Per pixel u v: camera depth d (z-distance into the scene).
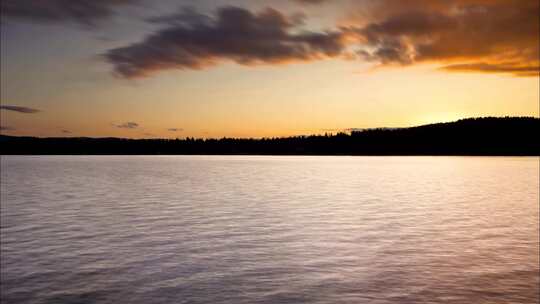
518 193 52.22
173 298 15.38
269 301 14.97
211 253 21.23
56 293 15.94
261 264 19.25
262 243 23.36
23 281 17.20
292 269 18.45
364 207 38.59
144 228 28.08
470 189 57.97
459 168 125.94
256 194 51.50
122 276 17.75
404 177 85.62
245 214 34.25
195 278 17.44
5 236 25.47
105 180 78.06
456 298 15.09
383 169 122.12
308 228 27.77
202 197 48.09
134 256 20.77
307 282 16.78
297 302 14.86
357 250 21.66
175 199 46.03
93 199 46.19
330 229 27.42
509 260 19.69
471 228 27.66
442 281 16.83
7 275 17.91
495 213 34.62
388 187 61.59
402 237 24.77
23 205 40.88
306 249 21.91
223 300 15.11
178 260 20.02
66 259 20.28
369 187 61.62
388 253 21.00
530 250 21.56
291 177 86.31
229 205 40.41
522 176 86.94
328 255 20.69
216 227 28.31
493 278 17.11
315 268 18.58
